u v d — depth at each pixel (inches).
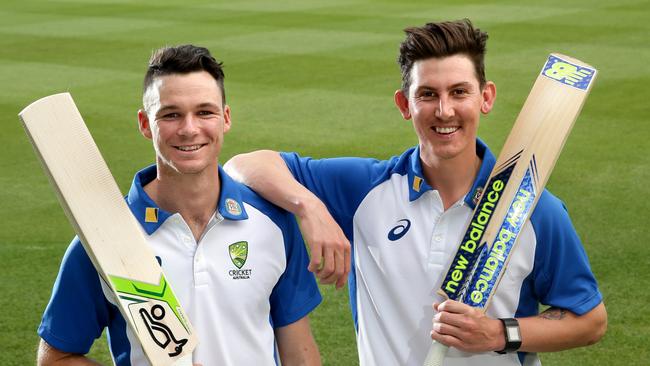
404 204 93.7
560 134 88.6
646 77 362.6
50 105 80.3
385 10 589.0
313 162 99.3
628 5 572.4
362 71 391.9
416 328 92.3
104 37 504.1
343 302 173.6
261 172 92.7
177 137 81.5
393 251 93.3
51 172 79.0
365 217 95.7
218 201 87.3
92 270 84.4
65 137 80.7
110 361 154.3
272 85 367.9
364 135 288.8
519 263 89.2
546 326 87.8
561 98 89.9
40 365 86.3
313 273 93.4
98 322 86.2
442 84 86.0
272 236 89.0
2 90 368.8
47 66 420.2
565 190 229.9
